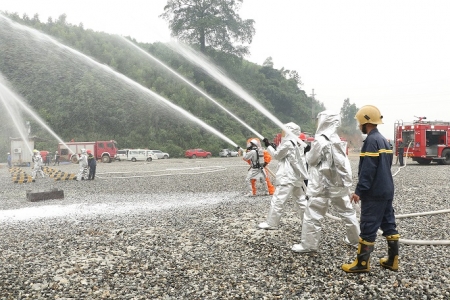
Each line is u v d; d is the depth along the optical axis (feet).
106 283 15.44
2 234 24.39
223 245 20.61
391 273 16.07
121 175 77.61
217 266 17.30
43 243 21.75
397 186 46.14
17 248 20.77
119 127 225.15
